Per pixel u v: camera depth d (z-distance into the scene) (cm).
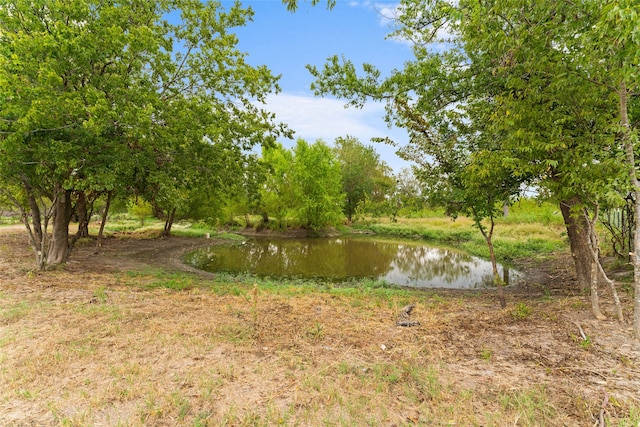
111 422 289
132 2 1016
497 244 2066
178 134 977
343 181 4484
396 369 383
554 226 2559
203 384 348
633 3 311
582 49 418
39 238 1069
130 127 880
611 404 304
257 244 2658
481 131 725
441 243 2694
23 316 554
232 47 1180
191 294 764
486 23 494
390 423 287
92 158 895
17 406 312
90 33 825
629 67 356
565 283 1069
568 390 331
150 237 2455
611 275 915
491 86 767
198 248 2256
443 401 317
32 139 845
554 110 497
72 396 327
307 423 289
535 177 639
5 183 962
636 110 572
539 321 530
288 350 440
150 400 314
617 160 419
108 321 538
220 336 483
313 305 682
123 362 397
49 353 415
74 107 746
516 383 348
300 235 3356
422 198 762
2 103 753
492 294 982
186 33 1143
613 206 531
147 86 996
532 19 478
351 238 3144
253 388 346
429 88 859
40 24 807
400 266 1698
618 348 412
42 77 756
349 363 402
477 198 651
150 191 1170
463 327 529
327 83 920
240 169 1291
